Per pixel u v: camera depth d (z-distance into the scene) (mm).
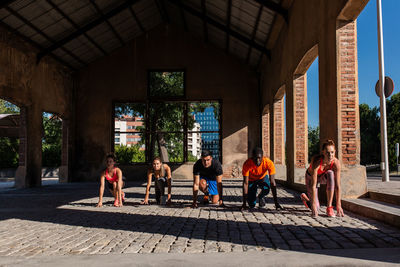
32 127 12234
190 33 15742
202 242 3334
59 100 14273
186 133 15539
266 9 10055
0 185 14219
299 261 2596
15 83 11320
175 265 2551
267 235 3609
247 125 15273
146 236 3658
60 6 10992
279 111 12391
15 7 10055
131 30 14938
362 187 5898
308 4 7668
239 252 2908
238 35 12766
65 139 15086
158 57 15719
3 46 10742
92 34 13578
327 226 4031
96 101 15688
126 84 15703
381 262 2525
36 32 11609
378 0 9422
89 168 15406
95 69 15797
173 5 13703
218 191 6125
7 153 21656
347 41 6059
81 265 2574
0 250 3145
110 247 3189
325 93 6637
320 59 6914
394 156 27906
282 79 10625
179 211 5547
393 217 3969
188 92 15523
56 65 14070
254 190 5734
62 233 3914
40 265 2584
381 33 9391
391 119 29375
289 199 7023
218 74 15516
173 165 15242
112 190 6777
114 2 12312
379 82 9695
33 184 12172
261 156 5379
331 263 2531
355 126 6020
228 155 15188
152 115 20469
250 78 15438
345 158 5992
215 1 11203
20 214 5539
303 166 9328
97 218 4961
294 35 8961
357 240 3299
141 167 15273
